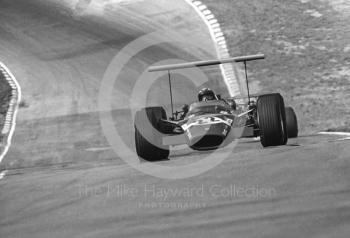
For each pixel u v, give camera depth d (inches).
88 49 5462.6
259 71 4485.7
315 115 3284.9
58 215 730.2
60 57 5378.9
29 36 5959.6
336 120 3097.9
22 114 4097.0
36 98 4475.9
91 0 6555.1
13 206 857.5
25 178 1235.9
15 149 3284.9
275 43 4987.7
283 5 5713.6
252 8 5738.2
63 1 6643.7
